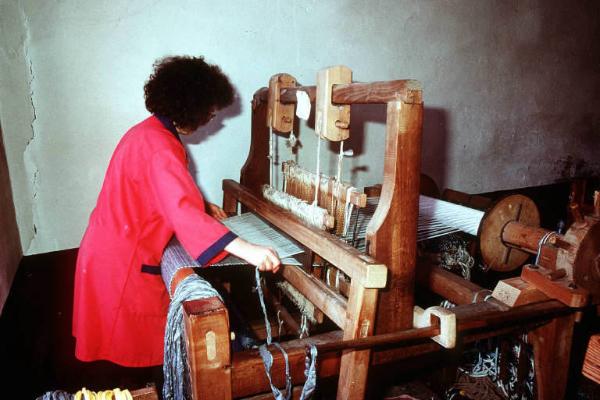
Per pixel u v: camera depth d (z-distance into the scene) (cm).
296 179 191
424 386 186
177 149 133
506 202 174
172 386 117
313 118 263
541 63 362
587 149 419
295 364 117
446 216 199
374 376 149
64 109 197
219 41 228
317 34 255
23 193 195
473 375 192
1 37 178
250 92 243
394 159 120
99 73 202
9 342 172
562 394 158
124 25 203
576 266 139
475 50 323
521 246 170
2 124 185
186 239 122
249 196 196
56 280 209
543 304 140
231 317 194
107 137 209
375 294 115
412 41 292
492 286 285
